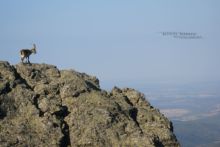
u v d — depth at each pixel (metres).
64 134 40.28
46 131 39.69
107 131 40.34
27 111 40.81
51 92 43.41
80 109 41.81
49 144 39.06
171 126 45.75
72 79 44.72
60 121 40.75
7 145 37.94
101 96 43.22
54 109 41.34
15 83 42.44
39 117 40.44
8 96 41.16
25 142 38.56
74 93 43.16
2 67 43.72
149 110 46.34
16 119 40.16
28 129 39.53
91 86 46.44
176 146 43.53
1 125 39.25
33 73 45.03
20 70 45.19
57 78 45.59
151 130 43.66
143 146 39.66
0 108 40.28
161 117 45.34
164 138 43.09
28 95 41.81
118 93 47.31
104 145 39.62
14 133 38.88
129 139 40.19
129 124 41.34
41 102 41.78
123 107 43.97
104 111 41.34
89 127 40.41
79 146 39.84
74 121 41.09
